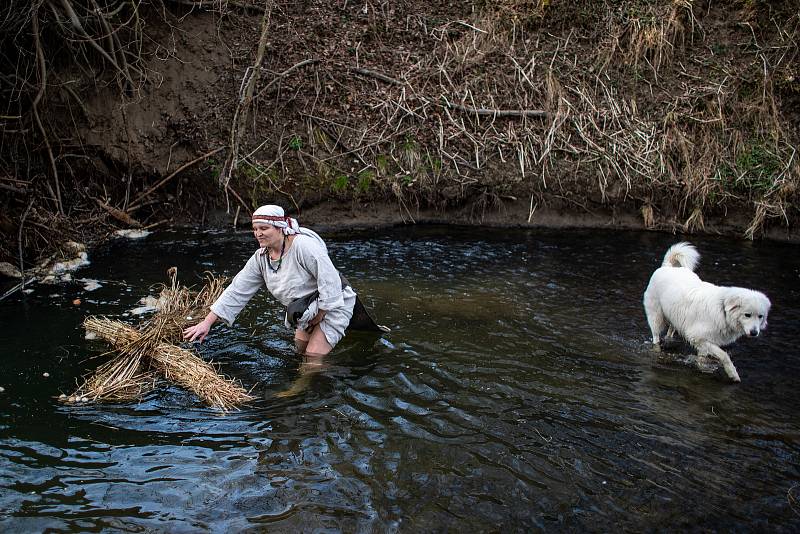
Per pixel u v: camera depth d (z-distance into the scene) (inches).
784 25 438.0
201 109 390.3
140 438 161.2
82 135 367.2
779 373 209.2
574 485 148.6
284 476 147.6
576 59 438.0
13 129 345.1
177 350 193.9
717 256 334.3
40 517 130.3
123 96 374.6
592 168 395.9
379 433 166.9
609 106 419.2
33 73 358.6
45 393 181.2
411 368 204.4
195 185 374.0
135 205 364.2
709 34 446.3
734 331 206.4
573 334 236.7
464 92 420.5
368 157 394.6
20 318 232.1
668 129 410.0
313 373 198.8
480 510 138.6
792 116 414.3
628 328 244.1
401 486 145.7
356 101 411.2
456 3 468.4
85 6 376.8
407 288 280.1
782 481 152.3
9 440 157.5
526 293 277.7
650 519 137.9
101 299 252.5
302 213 380.5
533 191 394.9
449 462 155.5
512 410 181.2
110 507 134.7
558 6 451.5
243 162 376.8
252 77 368.5
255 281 203.0
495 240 358.9
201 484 143.5
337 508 137.3
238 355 209.6
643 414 181.2
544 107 418.6
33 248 301.7
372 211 389.1
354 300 215.9
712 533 134.3
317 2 446.9
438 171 392.2
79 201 355.3
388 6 457.4
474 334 233.3
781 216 371.6
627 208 395.2
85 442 158.2
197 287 268.1
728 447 165.9
